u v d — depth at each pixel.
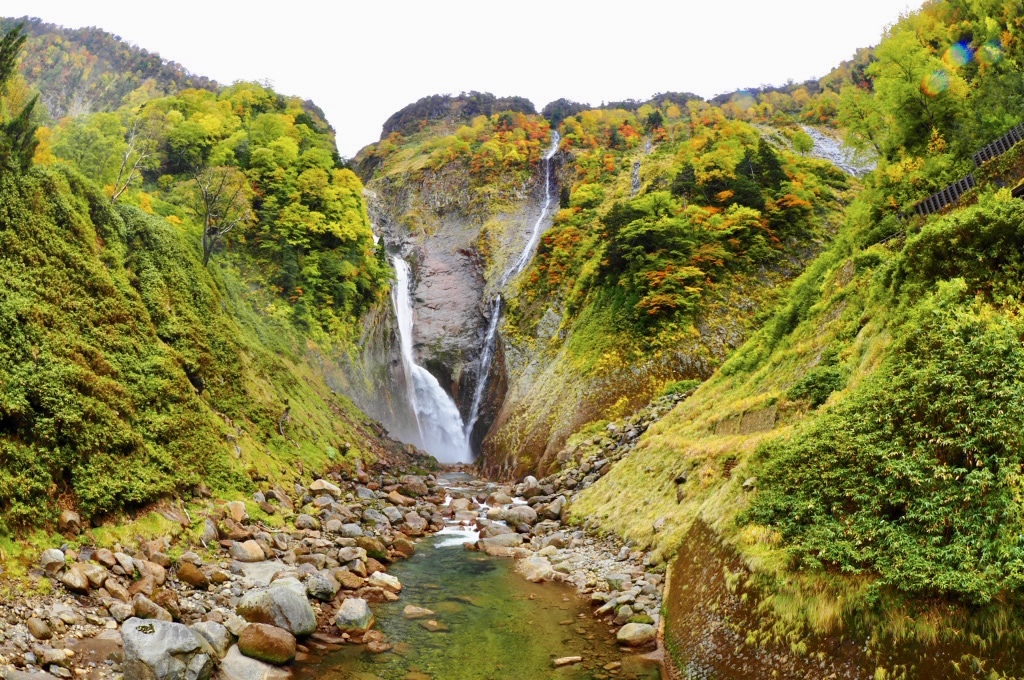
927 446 9.27
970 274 12.31
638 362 37.69
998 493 7.66
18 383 13.09
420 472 35.75
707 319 39.66
